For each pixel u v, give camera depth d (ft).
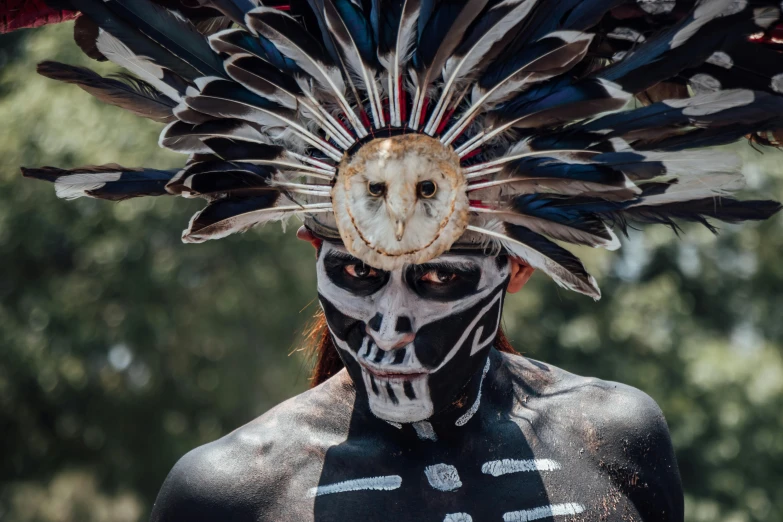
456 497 9.65
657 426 10.64
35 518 50.06
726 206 8.66
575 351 48.14
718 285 59.31
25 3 9.46
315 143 8.70
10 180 45.21
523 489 9.81
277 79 8.66
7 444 50.19
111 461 49.80
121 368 48.93
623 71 8.29
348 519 9.41
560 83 8.45
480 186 8.64
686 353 50.37
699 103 8.27
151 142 41.96
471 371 9.37
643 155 8.30
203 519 9.50
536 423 10.29
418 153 8.28
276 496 9.53
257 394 48.37
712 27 8.11
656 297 51.19
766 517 48.49
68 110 43.34
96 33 9.11
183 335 46.60
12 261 47.01
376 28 8.63
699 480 48.91
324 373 11.53
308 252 47.34
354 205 8.38
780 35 8.66
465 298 9.08
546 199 8.73
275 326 46.98
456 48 8.43
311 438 9.89
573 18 8.30
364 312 9.05
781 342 59.88
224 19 9.70
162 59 8.96
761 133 9.08
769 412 49.85
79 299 46.50
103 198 9.14
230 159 8.79
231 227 9.05
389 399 9.15
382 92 8.79
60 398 48.57
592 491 9.98
